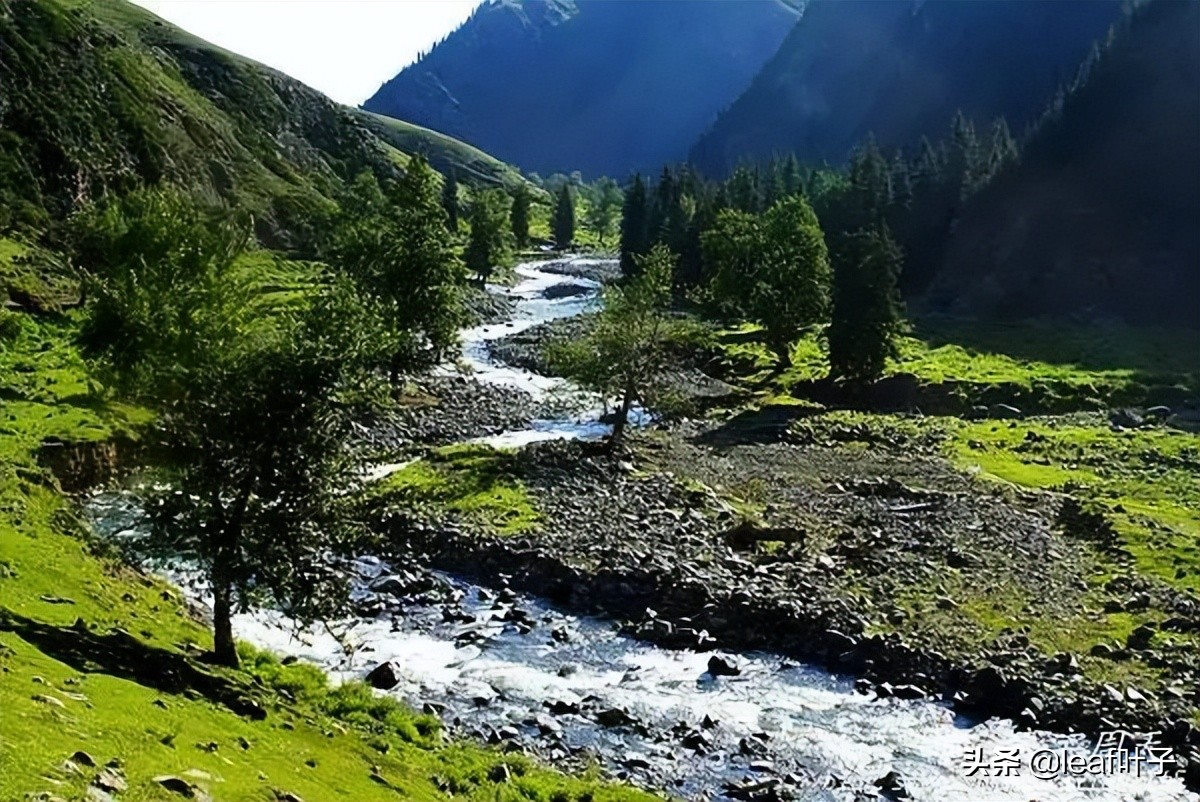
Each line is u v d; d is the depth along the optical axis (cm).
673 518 5062
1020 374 9475
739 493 5688
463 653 3656
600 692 3356
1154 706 3123
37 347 7250
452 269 7638
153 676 2375
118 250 7381
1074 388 9088
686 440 7288
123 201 9075
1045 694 3225
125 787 1440
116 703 1941
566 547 4581
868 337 8962
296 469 2773
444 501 5181
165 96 14488
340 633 3744
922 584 4181
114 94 12838
